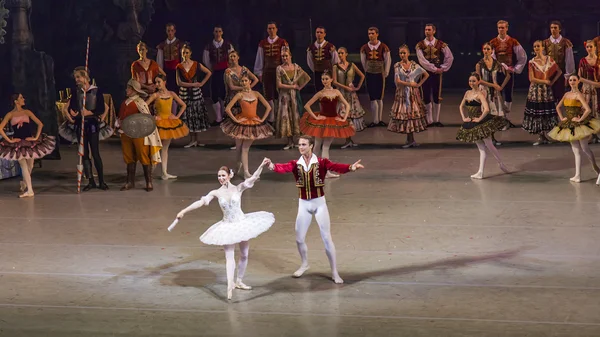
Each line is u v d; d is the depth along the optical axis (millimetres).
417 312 9648
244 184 10594
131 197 16312
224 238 10203
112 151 22094
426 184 16953
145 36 36250
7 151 16203
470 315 9492
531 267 11250
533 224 13531
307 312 9758
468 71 39094
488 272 11078
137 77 21109
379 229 13469
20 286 10914
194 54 36469
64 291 10688
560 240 12539
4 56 21078
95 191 16953
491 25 42250
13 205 15781
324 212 10766
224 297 10359
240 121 17516
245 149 17719
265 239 13023
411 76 21062
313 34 42656
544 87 21188
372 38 25234
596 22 41094
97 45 26375
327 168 10758
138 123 16203
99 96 17047
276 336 9016
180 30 36719
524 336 8820
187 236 13297
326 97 17500
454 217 14141
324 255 12102
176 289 10711
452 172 18172
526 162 19109
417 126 21125
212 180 17859
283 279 11047
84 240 13148
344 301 10109
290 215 14539
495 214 14281
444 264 11508
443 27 42719
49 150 16625
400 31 42875
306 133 17594
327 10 42844
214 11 37219
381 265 11547
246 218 10523
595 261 11438
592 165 17359
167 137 17547
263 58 23484
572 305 9727
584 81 20375
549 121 21234
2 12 19984
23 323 9562
